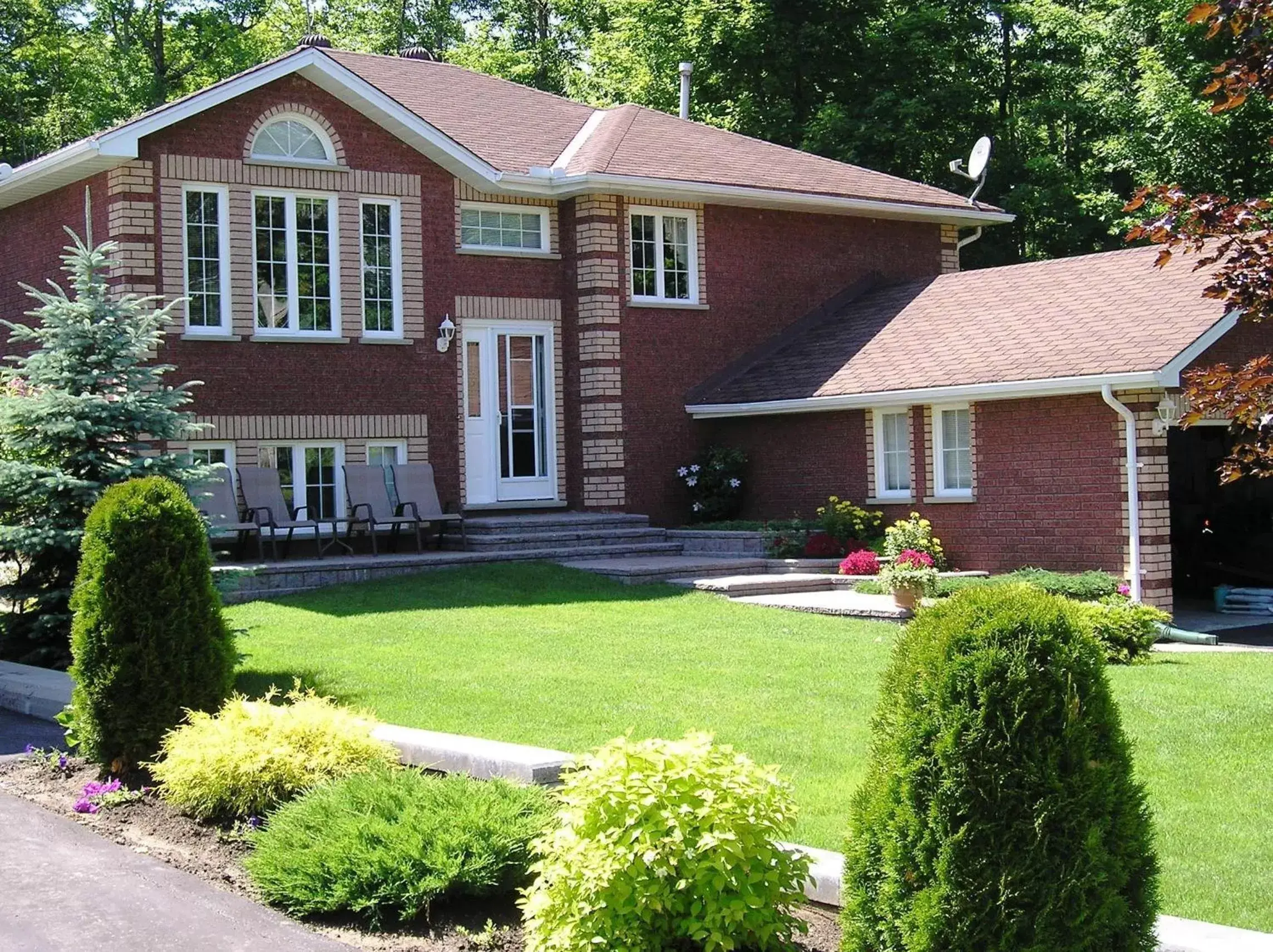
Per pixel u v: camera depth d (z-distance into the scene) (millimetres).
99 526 9750
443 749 8477
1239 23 7902
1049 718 4793
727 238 23500
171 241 18906
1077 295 20312
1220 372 8273
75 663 9750
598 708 10727
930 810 4844
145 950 6336
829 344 22766
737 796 5762
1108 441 17500
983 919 4738
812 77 35375
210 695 9922
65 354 13164
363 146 20547
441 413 21266
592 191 21844
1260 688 11586
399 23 47594
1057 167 34281
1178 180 29781
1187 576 21266
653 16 36281
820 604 16469
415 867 6809
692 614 16047
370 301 20703
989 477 18953
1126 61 32281
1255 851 7258
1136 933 4852
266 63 19422
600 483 21984
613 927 5617
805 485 21703
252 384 19516
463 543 20422
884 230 25516
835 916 6391
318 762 8438
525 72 44219
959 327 21109
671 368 22734
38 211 20734
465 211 21672
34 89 39344
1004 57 38281
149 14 41969
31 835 8266
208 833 8250
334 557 19062
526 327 22203
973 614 4973
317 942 6480
